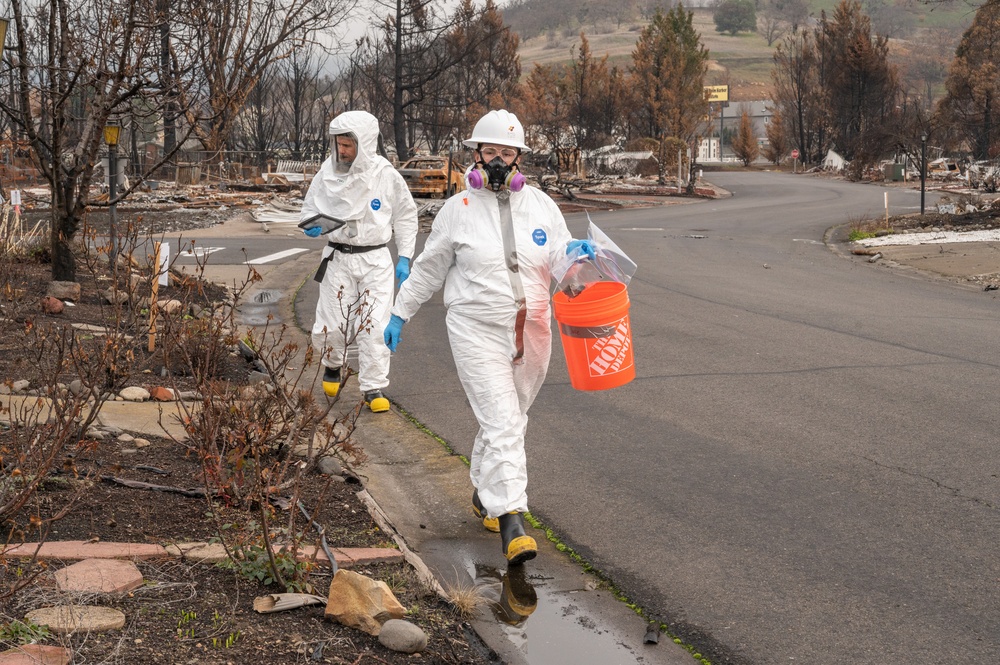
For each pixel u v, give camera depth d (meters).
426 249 5.12
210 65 10.23
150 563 4.29
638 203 42.09
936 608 4.43
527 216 5.04
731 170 108.06
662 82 81.38
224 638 3.69
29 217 22.42
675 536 5.31
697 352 10.16
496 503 4.86
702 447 6.86
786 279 16.73
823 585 4.68
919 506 5.67
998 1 28.67
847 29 94.94
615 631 4.27
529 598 4.57
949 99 73.62
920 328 11.50
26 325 6.09
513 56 68.25
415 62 56.44
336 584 3.96
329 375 8.11
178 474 5.54
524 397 5.23
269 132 54.22
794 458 6.57
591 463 6.56
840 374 8.99
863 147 51.34
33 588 3.87
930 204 37.69
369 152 7.66
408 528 5.46
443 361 9.85
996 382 8.62
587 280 5.16
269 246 21.62
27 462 4.89
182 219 28.47
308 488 5.57
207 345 7.78
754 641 4.16
